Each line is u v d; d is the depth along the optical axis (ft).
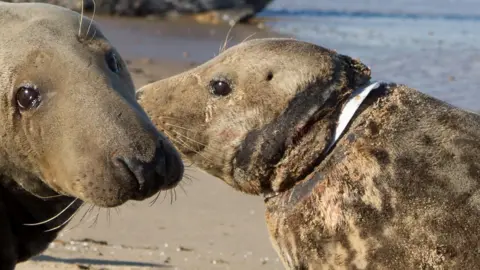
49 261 27.20
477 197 20.13
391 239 20.15
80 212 34.19
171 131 22.76
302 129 21.68
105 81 17.04
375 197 20.43
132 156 16.21
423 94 22.03
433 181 20.35
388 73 67.72
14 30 17.52
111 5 90.48
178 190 37.73
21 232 18.72
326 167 21.25
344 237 20.56
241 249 31.35
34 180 17.95
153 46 75.41
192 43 77.77
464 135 20.98
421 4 116.47
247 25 90.48
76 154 16.46
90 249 29.81
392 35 86.63
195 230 33.17
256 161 22.04
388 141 20.94
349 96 21.79
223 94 22.39
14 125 17.21
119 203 16.47
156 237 32.09
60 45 17.31
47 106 16.88
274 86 21.93
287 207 21.59
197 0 91.40
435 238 19.92
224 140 22.31
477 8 113.50
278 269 28.96
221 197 37.11
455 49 78.79
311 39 82.28
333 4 114.01
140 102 23.13
